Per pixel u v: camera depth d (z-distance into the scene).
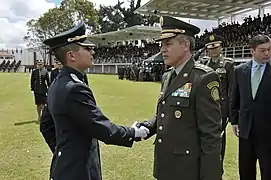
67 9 52.97
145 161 4.70
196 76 2.03
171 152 2.08
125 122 7.90
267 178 3.12
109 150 5.29
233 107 3.41
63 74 1.99
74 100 1.87
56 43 1.96
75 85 1.89
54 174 1.97
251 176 3.29
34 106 11.16
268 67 3.09
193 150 2.02
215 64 3.84
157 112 2.28
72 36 1.95
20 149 5.39
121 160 4.75
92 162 2.00
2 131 6.84
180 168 2.04
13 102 12.43
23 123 7.80
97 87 19.91
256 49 3.05
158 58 26.14
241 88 3.22
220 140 2.00
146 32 40.47
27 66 59.06
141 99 13.16
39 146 5.58
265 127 3.06
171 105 2.09
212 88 1.99
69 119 1.91
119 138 1.94
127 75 30.36
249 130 3.15
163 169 2.13
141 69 27.84
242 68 3.27
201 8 29.19
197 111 1.99
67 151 1.93
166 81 2.23
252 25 23.44
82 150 1.94
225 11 29.95
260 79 3.10
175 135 2.06
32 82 8.14
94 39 49.19
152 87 20.06
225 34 26.41
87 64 2.01
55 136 2.26
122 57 45.28
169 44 2.09
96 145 2.09
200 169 1.97
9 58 60.75
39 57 59.25
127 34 43.09
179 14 30.62
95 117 1.89
